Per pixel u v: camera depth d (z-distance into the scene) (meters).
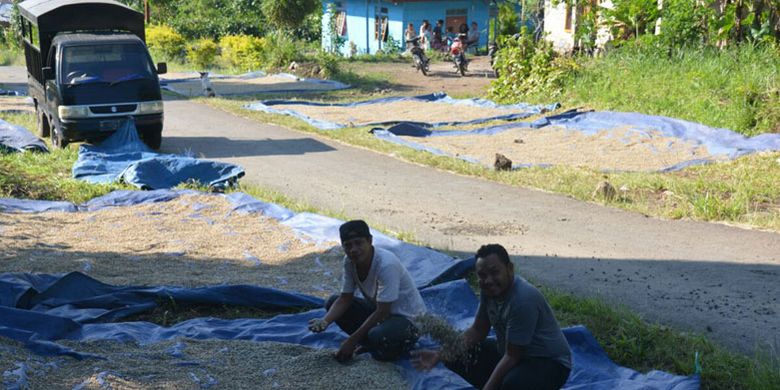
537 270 8.98
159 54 39.25
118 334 6.73
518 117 20.16
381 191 13.05
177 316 7.55
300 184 13.67
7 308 6.67
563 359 5.06
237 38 37.19
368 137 17.83
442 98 24.69
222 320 7.20
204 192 12.53
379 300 5.84
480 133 18.62
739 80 17.88
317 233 10.34
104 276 8.56
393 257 5.93
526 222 11.04
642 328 6.95
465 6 41.78
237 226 10.81
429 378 5.84
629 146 16.36
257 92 27.31
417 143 17.02
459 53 31.56
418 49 31.70
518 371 4.97
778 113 16.06
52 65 16.56
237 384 5.72
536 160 15.40
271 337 6.75
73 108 15.54
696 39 21.36
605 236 10.30
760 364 6.30
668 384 5.86
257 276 8.65
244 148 17.23
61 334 6.65
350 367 5.96
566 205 11.95
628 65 21.47
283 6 35.72
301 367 5.97
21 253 9.31
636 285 8.43
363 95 26.34
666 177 13.36
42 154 15.63
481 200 12.36
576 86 21.66
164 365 6.04
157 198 12.20
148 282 8.34
